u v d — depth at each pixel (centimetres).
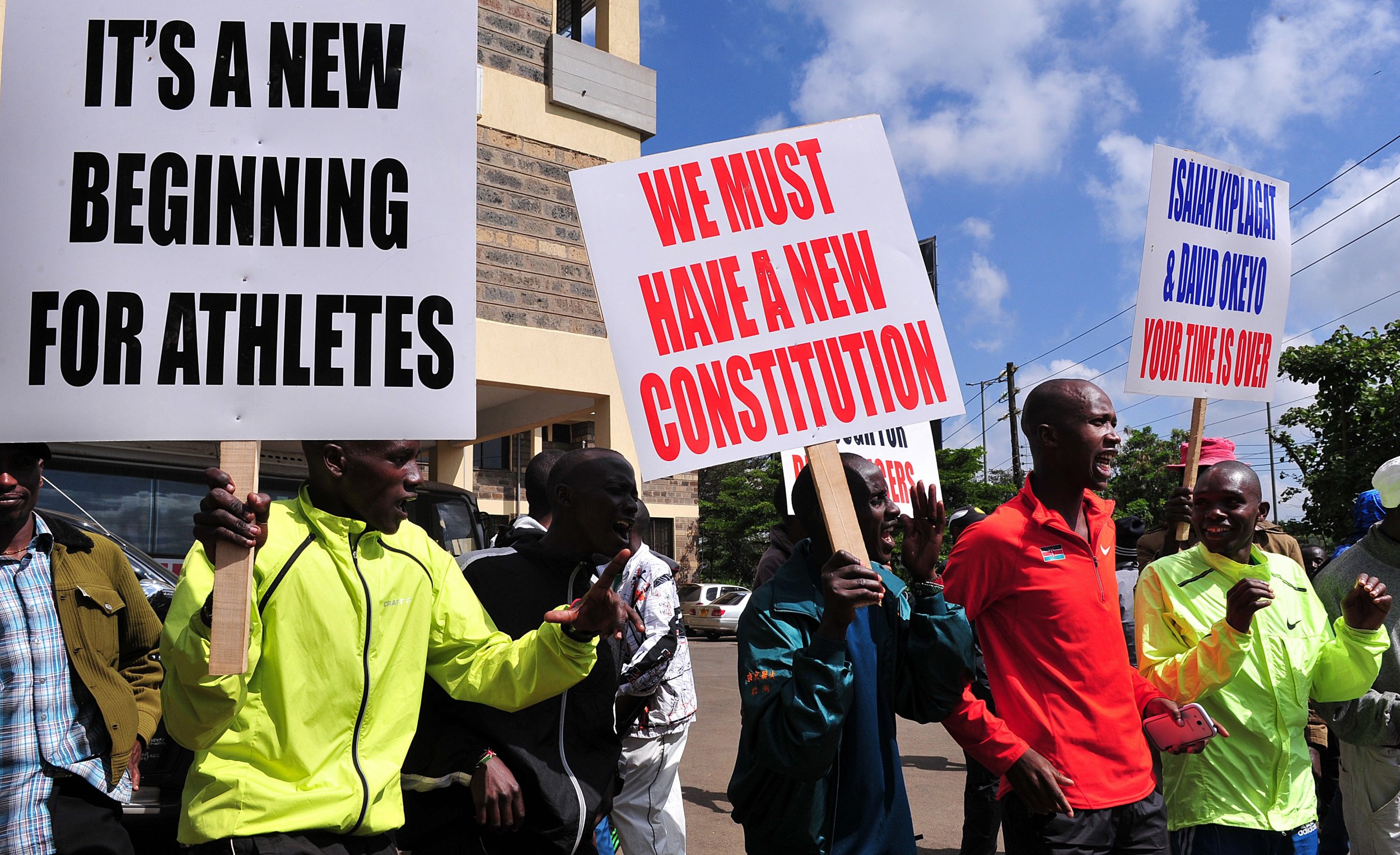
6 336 206
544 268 1512
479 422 1778
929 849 546
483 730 253
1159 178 397
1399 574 359
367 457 222
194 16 218
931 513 266
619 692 308
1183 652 334
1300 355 1547
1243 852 314
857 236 259
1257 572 335
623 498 277
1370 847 360
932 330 257
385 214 220
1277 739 318
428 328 218
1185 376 398
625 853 375
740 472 3603
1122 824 280
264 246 215
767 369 250
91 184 212
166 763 426
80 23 215
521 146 1505
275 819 203
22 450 269
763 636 250
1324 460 1538
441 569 249
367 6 223
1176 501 392
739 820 256
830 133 262
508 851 256
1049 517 287
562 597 276
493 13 1498
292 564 214
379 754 220
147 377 209
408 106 222
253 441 210
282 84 220
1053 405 296
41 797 270
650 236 252
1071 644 283
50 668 277
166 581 460
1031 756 270
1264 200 426
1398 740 346
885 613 270
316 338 215
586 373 1530
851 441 478
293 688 210
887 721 262
